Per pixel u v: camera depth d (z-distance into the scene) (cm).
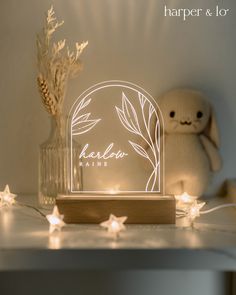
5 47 73
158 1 72
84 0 72
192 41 73
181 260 48
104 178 74
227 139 74
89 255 48
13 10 72
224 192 75
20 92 74
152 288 69
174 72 73
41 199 66
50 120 72
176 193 70
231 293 69
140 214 57
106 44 73
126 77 73
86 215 57
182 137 69
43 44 68
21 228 56
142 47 73
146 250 48
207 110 69
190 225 57
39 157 66
